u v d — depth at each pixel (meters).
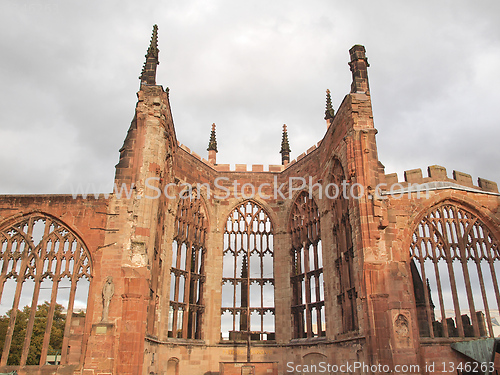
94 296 32.84
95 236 34.81
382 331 30.44
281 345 44.91
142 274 32.19
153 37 40.28
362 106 36.88
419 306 40.91
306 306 44.03
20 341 70.62
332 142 41.62
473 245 35.91
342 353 36.19
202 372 43.00
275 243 49.28
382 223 33.16
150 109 36.88
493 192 37.41
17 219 35.81
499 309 34.22
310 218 46.47
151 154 35.72
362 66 38.91
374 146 35.72
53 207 35.78
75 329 33.34
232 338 48.12
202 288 46.78
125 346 30.33
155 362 36.88
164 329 39.53
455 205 36.62
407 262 33.72
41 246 35.09
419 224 35.75
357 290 33.53
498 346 30.17
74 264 34.28
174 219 42.81
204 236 48.47
